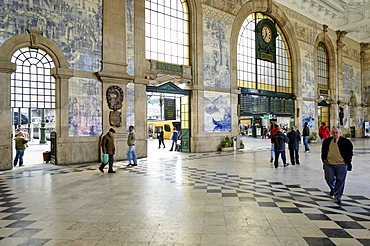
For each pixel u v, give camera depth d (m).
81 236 4.09
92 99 12.08
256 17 20.16
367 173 9.13
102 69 12.33
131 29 13.50
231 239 3.94
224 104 17.50
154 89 14.67
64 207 5.54
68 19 11.48
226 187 7.24
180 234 4.14
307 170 9.84
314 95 24.83
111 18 12.68
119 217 4.92
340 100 28.27
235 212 5.16
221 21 17.38
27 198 6.23
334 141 5.96
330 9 25.20
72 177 8.68
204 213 5.11
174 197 6.25
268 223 4.57
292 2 22.17
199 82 16.14
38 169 10.19
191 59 16.22
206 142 16.48
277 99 21.59
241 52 19.14
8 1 10.09
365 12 25.67
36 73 11.50
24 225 4.57
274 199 6.07
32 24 10.59
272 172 9.46
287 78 22.70
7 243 3.87
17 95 11.01
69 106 11.42
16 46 10.20
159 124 32.75
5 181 8.10
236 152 16.16
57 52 11.07
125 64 12.99
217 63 17.14
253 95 19.69
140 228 4.39
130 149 11.09
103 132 12.30
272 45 21.19
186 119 16.56
